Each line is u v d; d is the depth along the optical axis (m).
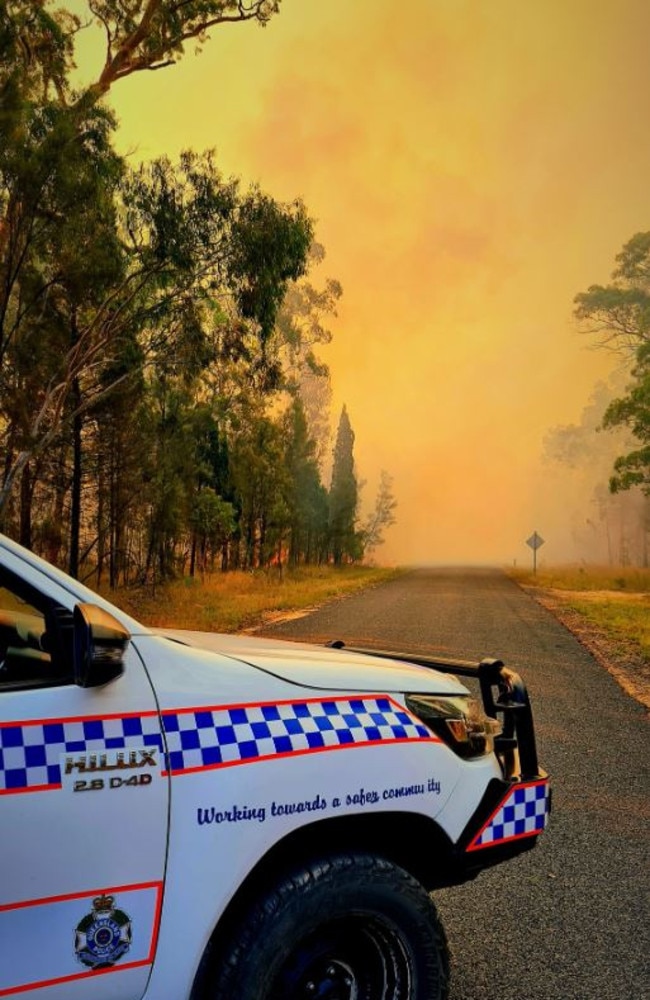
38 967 1.82
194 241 14.51
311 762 2.26
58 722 1.93
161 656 2.21
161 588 22.92
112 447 19.77
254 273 14.95
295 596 25.47
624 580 39.34
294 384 21.42
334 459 63.94
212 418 23.41
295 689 2.42
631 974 3.32
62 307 14.66
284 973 2.24
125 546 25.38
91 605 1.97
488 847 2.69
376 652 3.61
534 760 3.02
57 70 13.98
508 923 3.79
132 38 18.89
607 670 11.46
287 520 39.88
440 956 2.42
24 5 13.09
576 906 3.98
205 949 2.07
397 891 2.31
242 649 2.72
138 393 18.70
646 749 7.07
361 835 2.53
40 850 1.84
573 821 5.23
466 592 30.52
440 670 3.35
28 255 13.26
